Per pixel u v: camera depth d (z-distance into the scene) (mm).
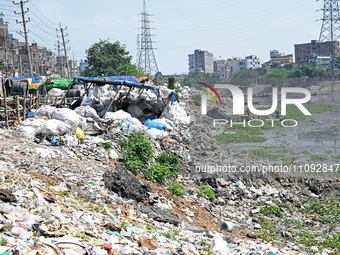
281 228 13125
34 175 9445
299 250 10727
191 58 173125
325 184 17016
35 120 14672
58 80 26594
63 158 11922
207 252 7996
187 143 21047
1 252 4867
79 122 15055
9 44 72125
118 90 23672
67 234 6375
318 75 86875
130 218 9273
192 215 12242
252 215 14539
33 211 6910
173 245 7781
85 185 10375
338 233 12508
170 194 13328
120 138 16531
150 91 25641
